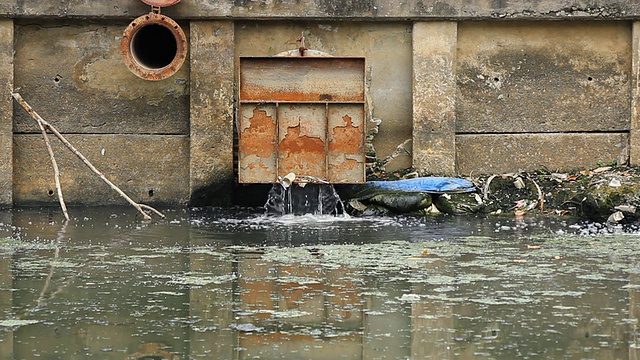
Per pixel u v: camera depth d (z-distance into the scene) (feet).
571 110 112.57
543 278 68.18
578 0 109.60
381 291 64.34
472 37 111.96
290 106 102.53
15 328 55.36
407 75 112.06
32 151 110.32
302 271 70.90
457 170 112.27
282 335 54.19
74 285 66.13
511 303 61.05
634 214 96.22
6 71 108.37
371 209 104.68
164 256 76.89
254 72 102.47
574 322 56.65
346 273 70.13
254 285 66.13
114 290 64.64
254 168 102.94
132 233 89.30
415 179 107.34
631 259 75.41
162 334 54.29
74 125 110.63
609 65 112.37
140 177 111.04
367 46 111.75
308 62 102.47
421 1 109.29
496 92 112.27
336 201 104.47
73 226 93.91
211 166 109.70
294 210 104.22
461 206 104.32
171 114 111.04
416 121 110.93
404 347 51.98
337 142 102.73
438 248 80.64
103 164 110.93
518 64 112.27
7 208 108.37
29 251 79.10
